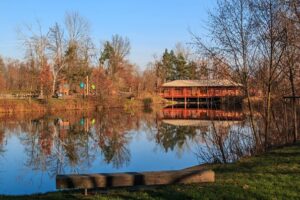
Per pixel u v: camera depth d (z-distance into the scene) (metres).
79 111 59.91
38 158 22.50
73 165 20.36
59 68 66.06
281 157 13.32
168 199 8.55
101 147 26.41
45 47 64.88
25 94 65.12
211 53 17.16
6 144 28.14
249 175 10.64
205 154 18.72
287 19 16.19
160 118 48.16
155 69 98.12
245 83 17.27
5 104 54.91
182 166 18.94
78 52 70.25
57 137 31.84
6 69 83.75
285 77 18.81
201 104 75.38
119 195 8.98
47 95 62.91
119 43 90.75
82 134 33.59
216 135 17.23
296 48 16.83
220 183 9.70
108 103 67.62
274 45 16.67
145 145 26.66
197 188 9.26
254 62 17.36
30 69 66.25
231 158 16.64
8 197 9.21
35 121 44.88
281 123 19.14
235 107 21.12
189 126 37.72
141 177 9.17
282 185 9.41
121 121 44.91
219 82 17.55
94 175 9.05
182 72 92.94
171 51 99.12
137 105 72.81
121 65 89.00
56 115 52.75
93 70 72.62
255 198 8.50
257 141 16.62
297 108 19.78
